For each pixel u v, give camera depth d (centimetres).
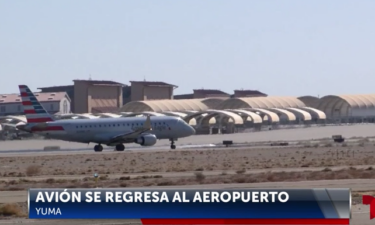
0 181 14712
